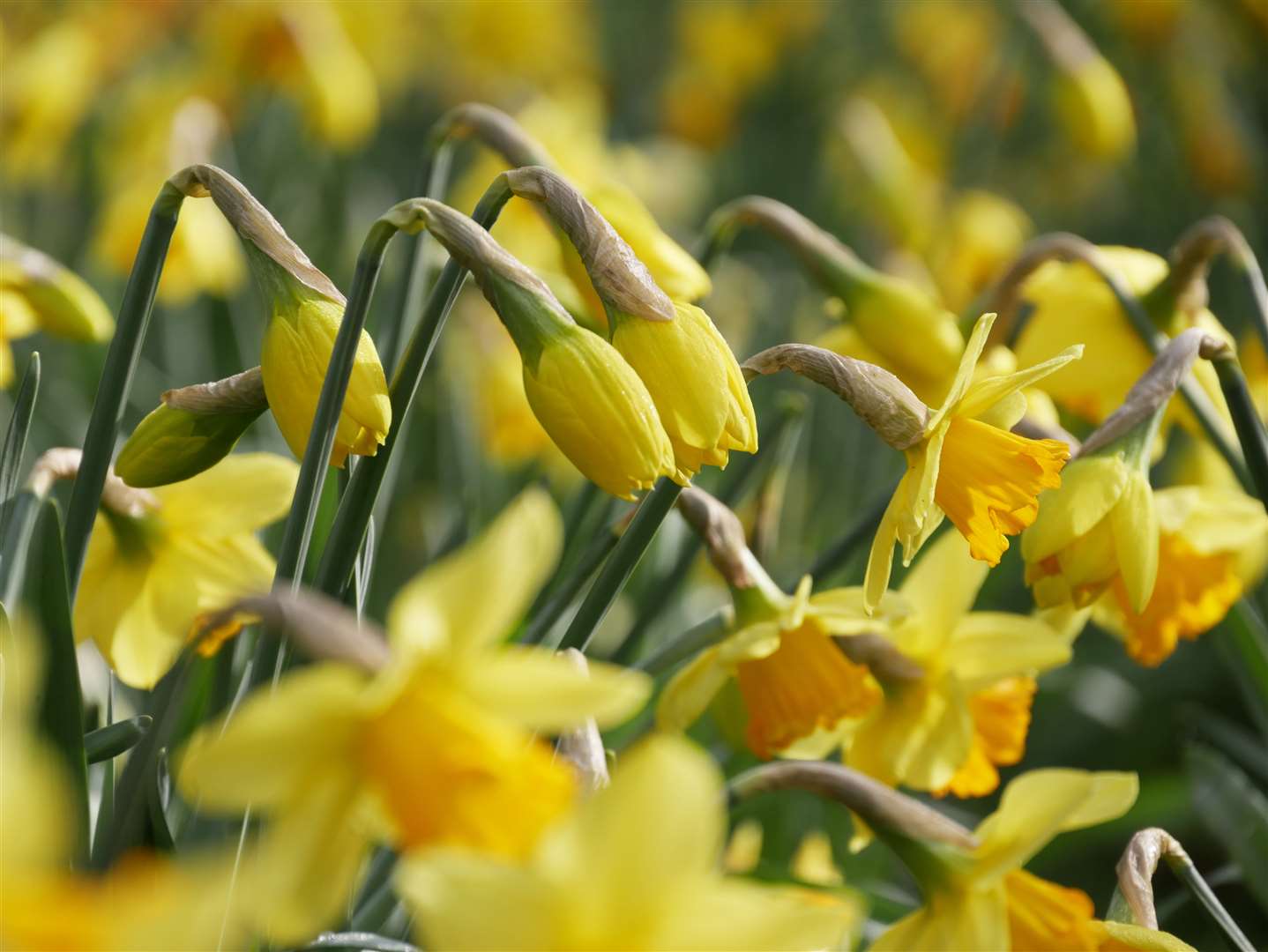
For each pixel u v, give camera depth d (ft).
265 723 2.86
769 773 3.26
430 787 2.88
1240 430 3.48
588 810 2.84
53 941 2.78
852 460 5.63
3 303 3.69
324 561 3.27
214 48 5.99
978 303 3.89
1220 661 6.03
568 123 5.08
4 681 3.05
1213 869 5.19
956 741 3.48
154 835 3.19
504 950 2.83
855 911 2.88
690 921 2.85
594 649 4.53
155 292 3.29
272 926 2.89
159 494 3.48
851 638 3.49
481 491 5.05
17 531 3.29
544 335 3.16
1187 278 3.76
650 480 3.16
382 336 4.22
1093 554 3.39
